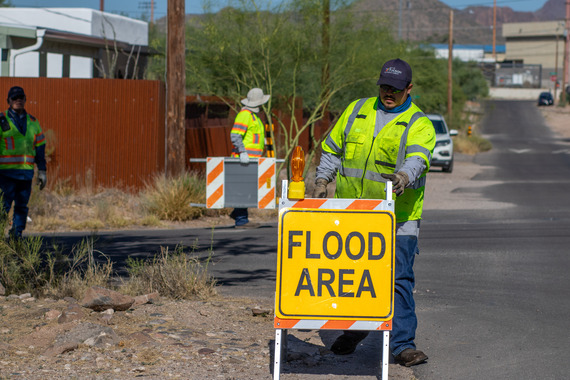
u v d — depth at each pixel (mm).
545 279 11141
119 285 9516
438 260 12648
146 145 19844
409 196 6695
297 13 22531
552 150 53094
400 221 6742
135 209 17625
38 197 16844
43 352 6695
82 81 19812
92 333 7027
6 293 8930
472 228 16656
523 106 114000
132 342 7027
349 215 6012
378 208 6020
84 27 33688
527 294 10094
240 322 8062
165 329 7551
